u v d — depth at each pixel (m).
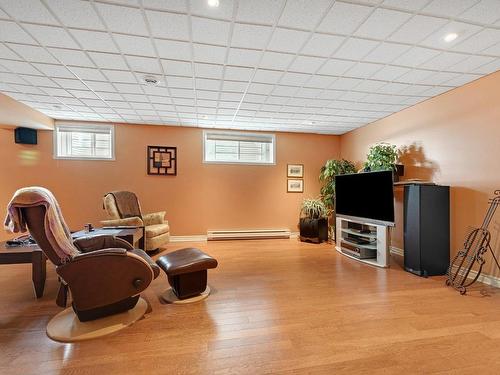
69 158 4.70
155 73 2.89
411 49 2.38
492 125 2.83
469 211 3.06
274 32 2.14
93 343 1.80
